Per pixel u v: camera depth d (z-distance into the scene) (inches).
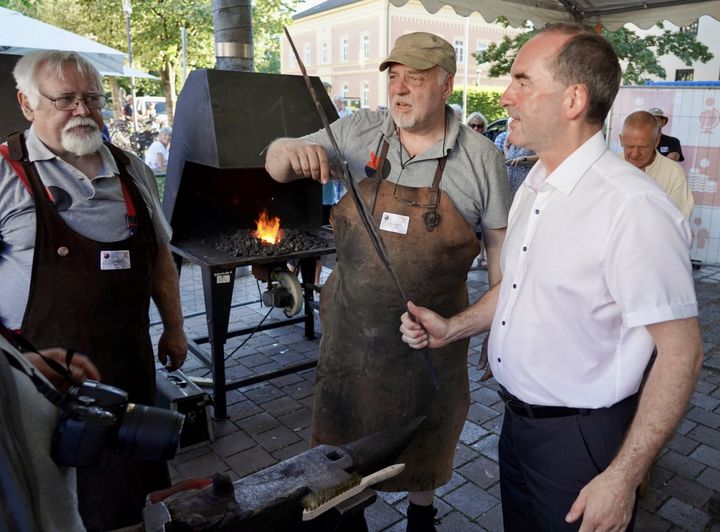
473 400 142.3
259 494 47.6
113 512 83.5
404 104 73.0
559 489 60.2
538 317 58.4
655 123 130.7
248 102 132.0
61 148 75.9
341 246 81.0
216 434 126.0
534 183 61.5
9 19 230.5
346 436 86.0
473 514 101.4
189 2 613.3
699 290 228.7
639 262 50.1
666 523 99.5
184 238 145.3
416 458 85.0
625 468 50.1
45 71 72.3
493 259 84.0
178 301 97.0
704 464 116.6
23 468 33.1
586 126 55.6
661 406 49.7
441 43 72.5
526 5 181.9
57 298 74.3
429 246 76.7
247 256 127.8
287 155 73.3
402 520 100.0
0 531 31.3
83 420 37.4
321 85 144.8
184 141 136.7
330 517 49.1
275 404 138.9
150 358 85.4
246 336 178.4
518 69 56.6
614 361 56.3
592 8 194.1
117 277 77.5
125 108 693.9
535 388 59.9
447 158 76.8
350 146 81.0
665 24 706.8
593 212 53.8
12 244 73.0
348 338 82.3
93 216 76.3
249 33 164.2
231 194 149.8
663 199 51.4
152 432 41.1
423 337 71.0
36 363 50.5
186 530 42.8
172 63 668.1
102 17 627.2
